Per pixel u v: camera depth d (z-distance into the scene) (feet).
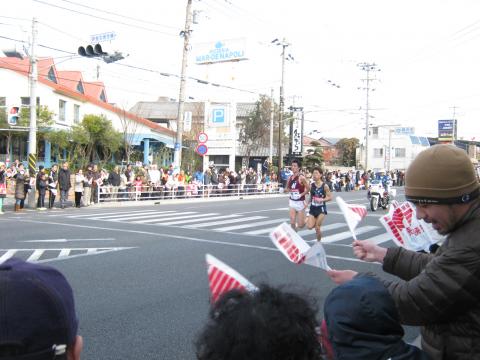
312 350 4.94
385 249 8.84
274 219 57.98
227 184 105.40
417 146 233.76
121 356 15.48
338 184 143.23
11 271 4.65
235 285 6.38
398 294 6.96
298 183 41.37
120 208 72.74
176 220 55.52
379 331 5.74
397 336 5.88
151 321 18.85
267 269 28.60
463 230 6.90
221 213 65.21
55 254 32.35
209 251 34.50
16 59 123.44
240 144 177.78
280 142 142.61
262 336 4.60
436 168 6.88
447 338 6.93
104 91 152.87
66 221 52.95
